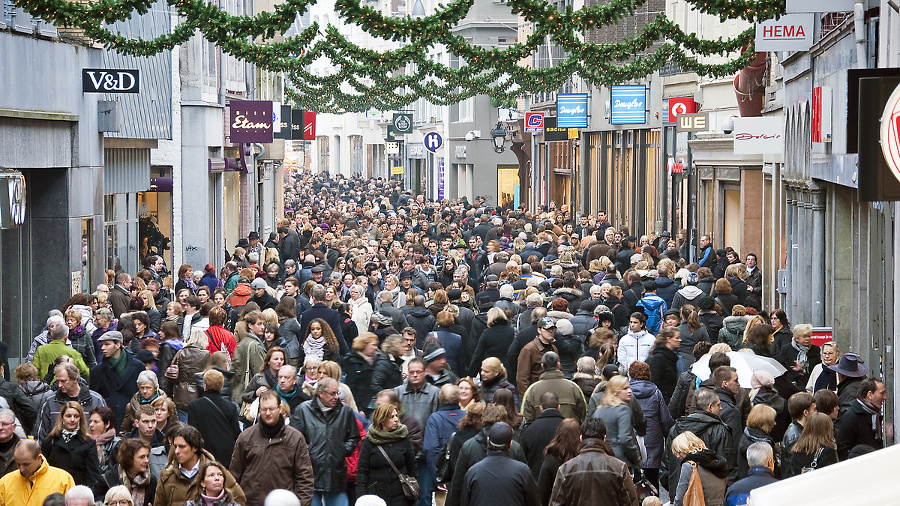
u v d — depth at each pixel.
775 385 20.81
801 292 37.47
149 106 46.28
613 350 24.31
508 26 114.38
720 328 28.27
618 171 77.50
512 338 26.12
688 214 59.62
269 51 29.83
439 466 18.44
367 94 70.25
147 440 16.94
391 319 27.80
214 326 25.70
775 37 31.28
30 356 24.36
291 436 16.56
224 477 15.17
